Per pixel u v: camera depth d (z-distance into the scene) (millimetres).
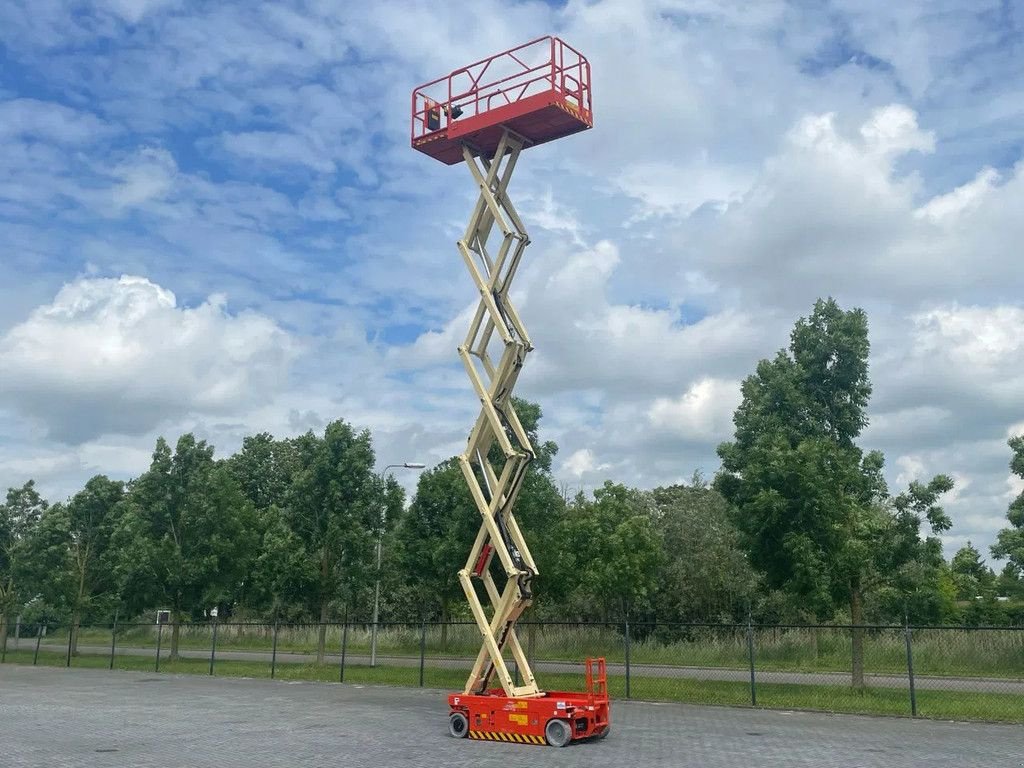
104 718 19141
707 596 44406
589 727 15305
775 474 21609
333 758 13734
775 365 24156
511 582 16609
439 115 18922
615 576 33188
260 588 39125
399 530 32219
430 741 15617
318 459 32812
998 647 28047
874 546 21609
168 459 37656
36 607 43719
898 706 19844
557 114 17312
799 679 26188
